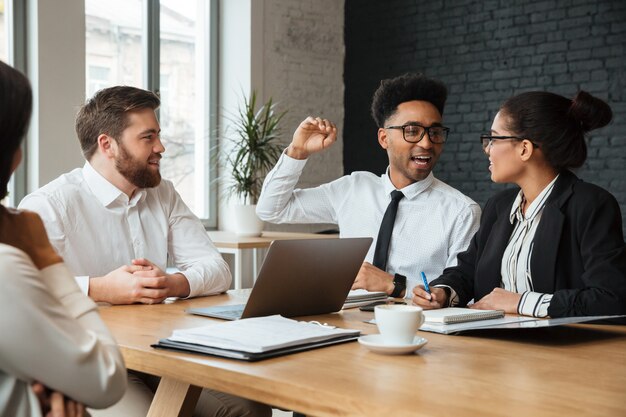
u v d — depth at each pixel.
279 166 2.86
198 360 1.35
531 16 6.04
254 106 6.18
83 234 2.41
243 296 2.34
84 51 5.08
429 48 6.58
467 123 6.39
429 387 1.17
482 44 6.30
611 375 1.27
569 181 2.16
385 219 2.79
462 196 2.78
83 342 0.97
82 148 2.47
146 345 1.50
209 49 6.33
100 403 0.99
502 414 1.01
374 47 6.88
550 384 1.19
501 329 1.68
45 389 0.98
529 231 2.22
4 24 4.87
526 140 2.16
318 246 1.82
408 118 2.71
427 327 1.69
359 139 6.96
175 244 2.64
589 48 5.76
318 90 6.82
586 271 2.00
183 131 6.19
